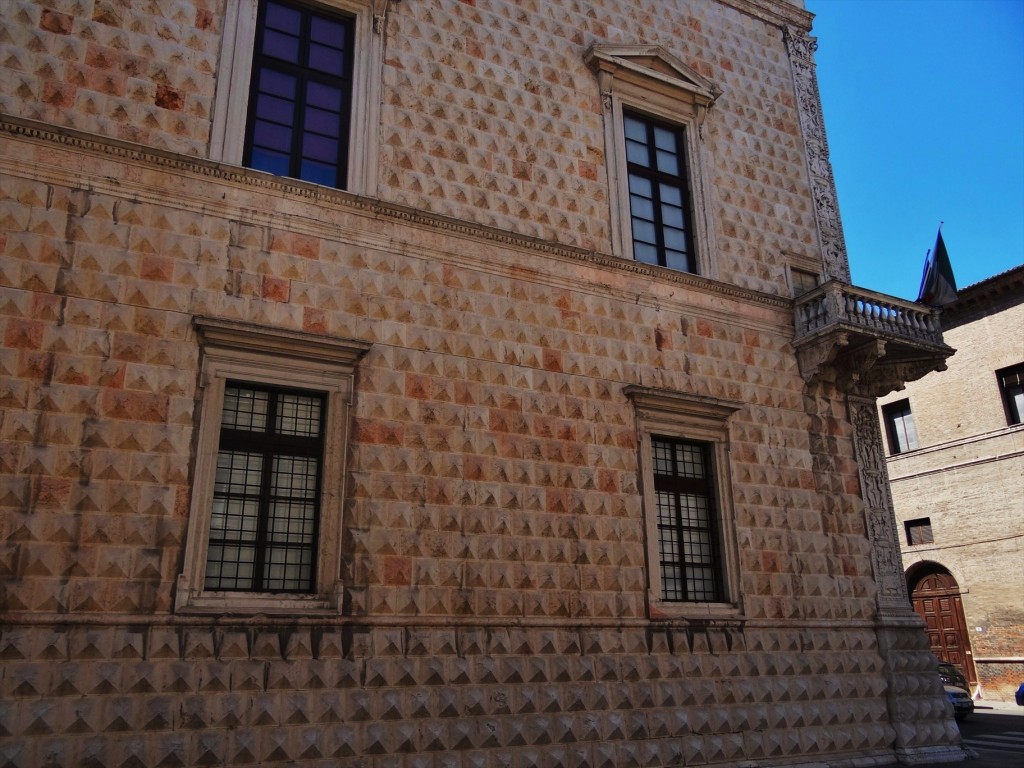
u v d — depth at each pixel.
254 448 10.88
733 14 18.16
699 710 12.75
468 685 11.08
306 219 11.78
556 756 11.34
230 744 9.48
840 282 15.48
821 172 18.16
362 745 10.18
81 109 10.81
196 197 11.12
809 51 19.17
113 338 10.19
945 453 29.50
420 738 10.56
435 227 12.74
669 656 12.79
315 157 12.51
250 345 10.92
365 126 12.73
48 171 10.35
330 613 10.44
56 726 8.79
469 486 11.89
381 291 12.07
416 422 11.77
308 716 9.98
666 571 13.61
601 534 12.81
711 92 16.75
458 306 12.63
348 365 11.53
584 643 12.15
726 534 14.12
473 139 13.68
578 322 13.70
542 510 12.40
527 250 13.51
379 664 10.58
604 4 16.16
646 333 14.38
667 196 15.96
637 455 13.59
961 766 14.18
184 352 10.53
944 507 29.33
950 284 18.09
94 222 10.46
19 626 8.91
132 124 11.09
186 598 9.77
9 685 8.70
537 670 11.62
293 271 11.52
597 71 15.53
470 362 12.48
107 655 9.21
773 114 17.89
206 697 9.53
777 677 13.71
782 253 16.83
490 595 11.61
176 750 9.21
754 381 15.33
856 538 15.52
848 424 16.23
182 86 11.56
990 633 27.39
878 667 14.88
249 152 12.02
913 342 15.78
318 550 10.76
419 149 13.12
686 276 15.02
